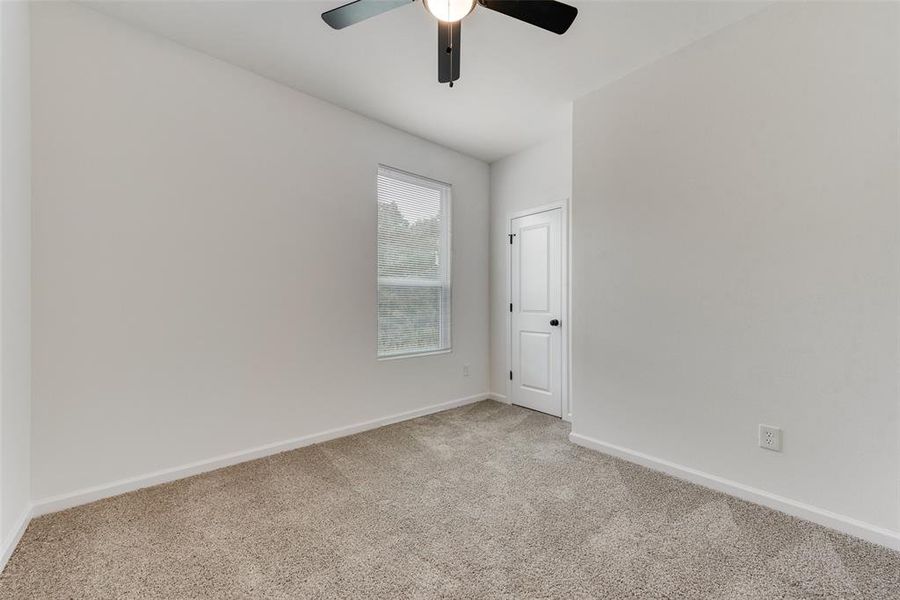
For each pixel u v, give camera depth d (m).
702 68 2.21
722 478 2.14
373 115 3.14
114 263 2.07
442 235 3.83
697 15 2.03
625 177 2.57
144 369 2.16
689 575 1.48
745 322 2.06
